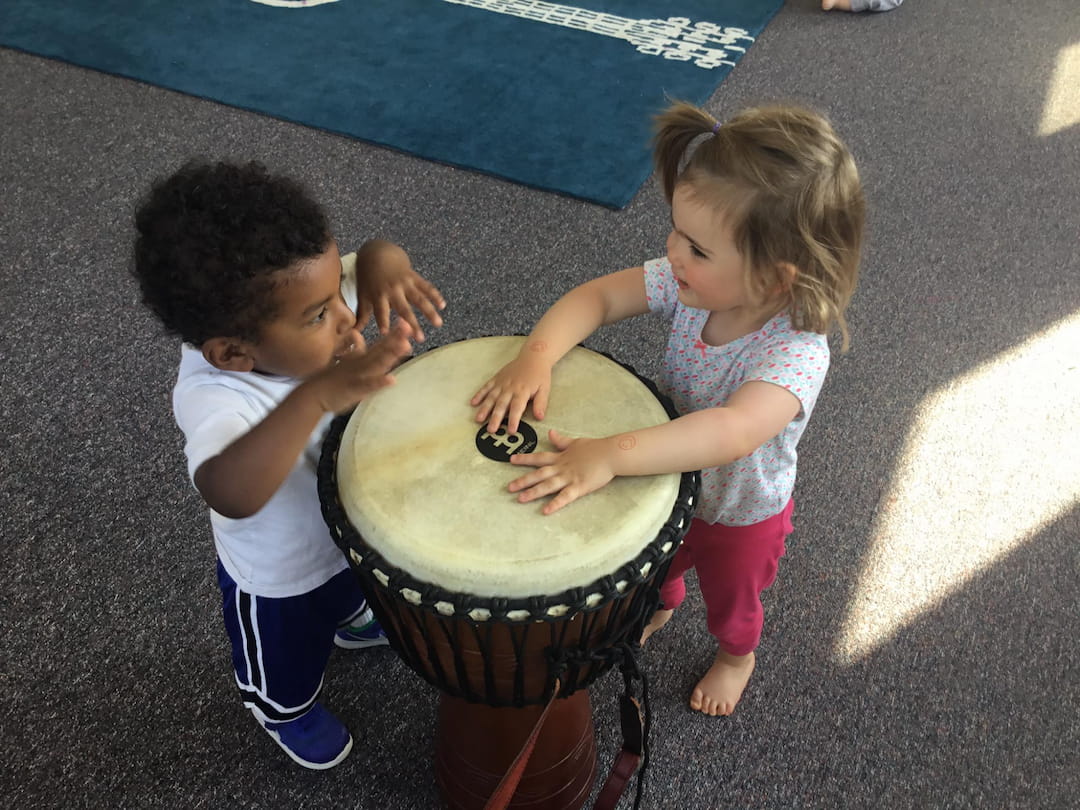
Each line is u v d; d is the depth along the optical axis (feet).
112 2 9.60
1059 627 4.70
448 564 2.72
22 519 5.08
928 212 7.14
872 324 6.28
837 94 8.40
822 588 4.89
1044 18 9.57
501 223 6.99
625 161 7.53
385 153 7.65
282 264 2.76
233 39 9.05
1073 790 4.13
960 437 5.59
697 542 3.90
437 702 4.48
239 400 3.00
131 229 6.87
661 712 4.43
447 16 9.49
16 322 6.16
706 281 3.14
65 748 4.24
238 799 4.11
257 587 3.43
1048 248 6.84
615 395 3.30
